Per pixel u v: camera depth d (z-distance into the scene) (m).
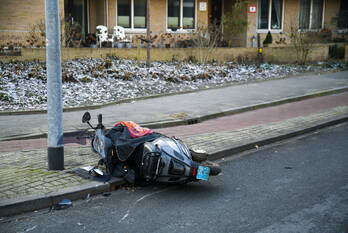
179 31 23.47
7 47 17.67
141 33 22.56
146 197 6.37
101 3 22.06
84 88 14.27
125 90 14.44
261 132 10.19
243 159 8.45
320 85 16.80
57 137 6.98
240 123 11.27
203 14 23.98
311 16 27.09
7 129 9.91
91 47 19.39
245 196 6.43
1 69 15.46
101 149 7.04
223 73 18.12
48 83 6.86
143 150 6.43
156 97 14.01
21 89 13.48
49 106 6.91
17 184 6.32
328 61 23.52
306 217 5.64
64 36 17.97
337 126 11.48
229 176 7.40
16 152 8.25
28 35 18.73
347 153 8.86
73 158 7.86
